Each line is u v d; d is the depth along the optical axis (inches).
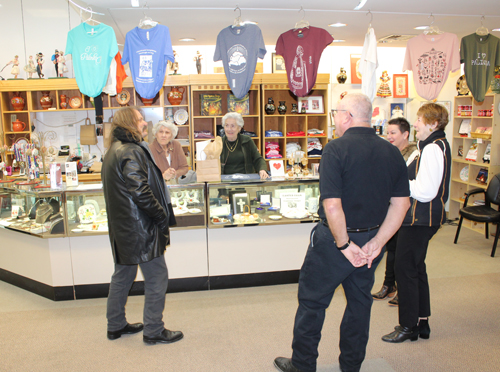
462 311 115.3
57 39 195.6
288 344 97.3
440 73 164.4
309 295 74.9
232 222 125.5
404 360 89.6
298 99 238.4
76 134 219.5
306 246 133.8
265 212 130.6
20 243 131.5
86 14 164.9
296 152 135.3
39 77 194.9
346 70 255.0
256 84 222.2
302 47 155.9
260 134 230.1
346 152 67.0
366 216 68.6
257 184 124.0
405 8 164.4
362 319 74.6
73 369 87.5
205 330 104.7
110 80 156.3
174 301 122.6
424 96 165.6
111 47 141.7
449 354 92.2
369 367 86.4
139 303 122.4
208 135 225.6
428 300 98.0
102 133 217.6
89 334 103.3
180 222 122.7
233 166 154.6
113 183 86.4
